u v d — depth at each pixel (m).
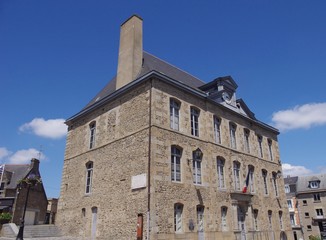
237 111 21.17
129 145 15.81
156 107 15.24
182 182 15.21
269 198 21.80
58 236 18.14
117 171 16.06
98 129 18.73
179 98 16.81
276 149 25.16
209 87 20.75
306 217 46.97
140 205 13.89
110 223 15.38
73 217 18.22
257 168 21.55
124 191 15.13
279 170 24.48
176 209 14.55
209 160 17.23
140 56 18.78
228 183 18.00
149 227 13.03
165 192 14.06
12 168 31.94
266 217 20.64
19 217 28.16
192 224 14.79
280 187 23.89
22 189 29.22
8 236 18.00
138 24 19.33
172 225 13.82
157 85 15.81
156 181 13.84
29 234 17.45
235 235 16.92
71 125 21.64
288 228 22.80
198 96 18.02
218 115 19.28
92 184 17.67
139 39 19.08
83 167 18.84
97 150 18.12
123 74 18.52
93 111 19.72
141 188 14.16
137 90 16.52
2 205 28.23
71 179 19.58
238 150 20.09
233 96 21.20
